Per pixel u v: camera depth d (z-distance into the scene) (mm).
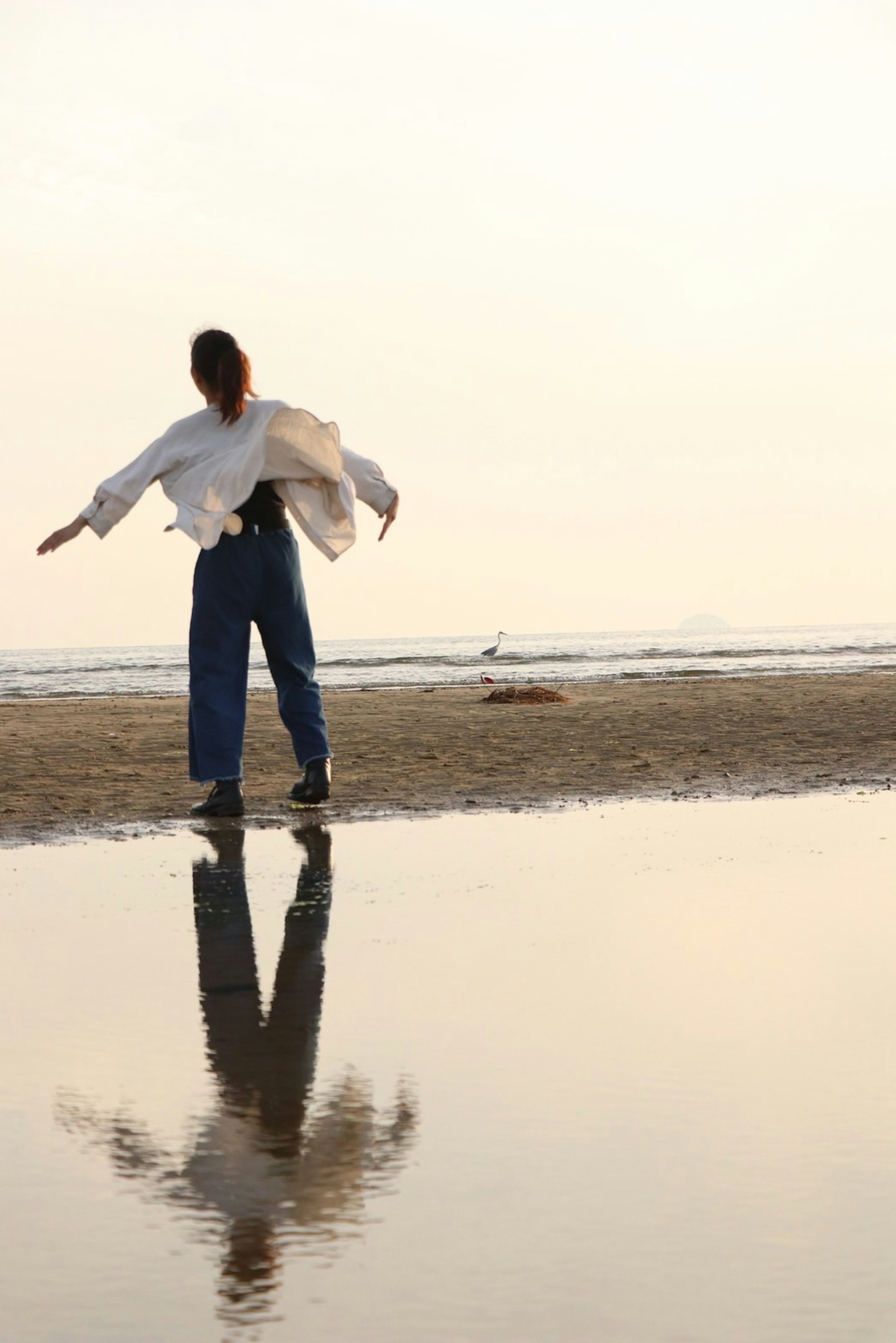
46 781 6531
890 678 18328
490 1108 1822
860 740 8641
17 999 2500
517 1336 1179
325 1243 1378
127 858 4348
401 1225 1423
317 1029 2258
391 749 8203
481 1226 1420
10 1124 1773
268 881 3869
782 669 28156
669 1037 2182
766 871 3967
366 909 3422
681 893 3617
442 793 6121
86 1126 1767
